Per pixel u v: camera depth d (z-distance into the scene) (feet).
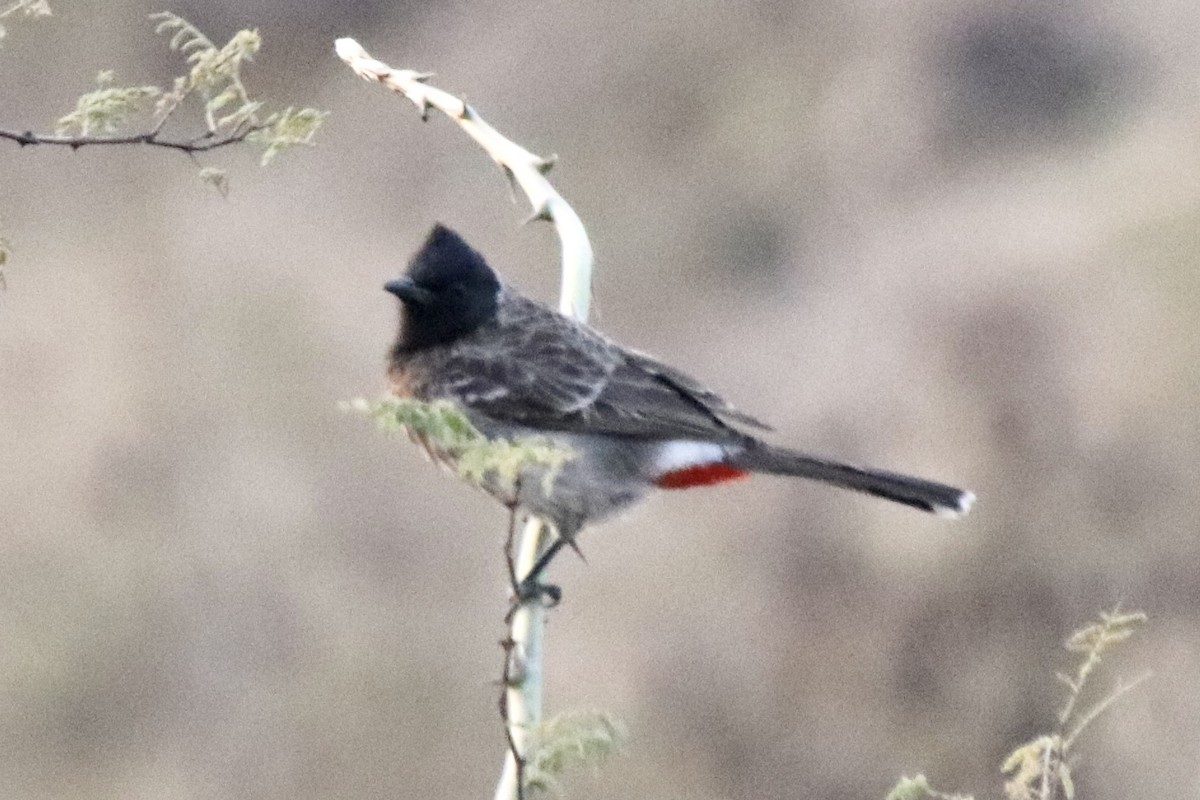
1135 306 50.39
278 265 61.11
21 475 52.42
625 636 46.03
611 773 43.52
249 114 16.26
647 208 68.74
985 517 44.93
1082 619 43.24
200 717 48.21
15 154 63.98
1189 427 45.98
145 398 54.70
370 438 52.21
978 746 42.34
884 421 49.73
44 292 59.00
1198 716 40.57
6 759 47.85
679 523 47.26
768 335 60.80
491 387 26.14
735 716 43.98
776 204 67.56
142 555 50.57
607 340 26.96
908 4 71.26
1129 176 60.23
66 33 67.56
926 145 68.28
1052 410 46.93
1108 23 70.03
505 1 74.74
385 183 68.13
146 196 63.16
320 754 46.93
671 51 72.18
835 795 42.88
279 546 50.52
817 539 45.65
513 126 71.82
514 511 14.48
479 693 47.21
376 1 74.64
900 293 53.93
